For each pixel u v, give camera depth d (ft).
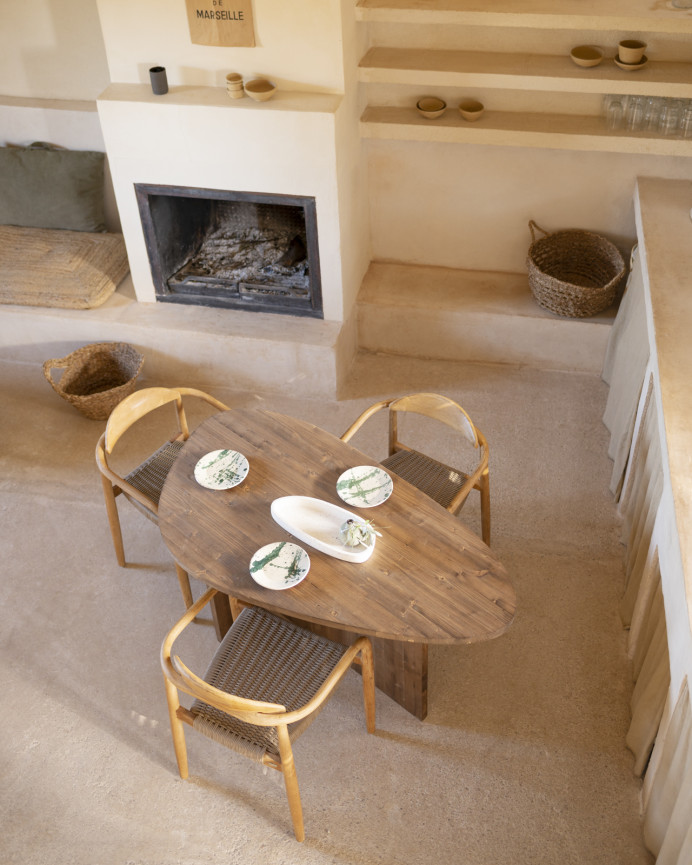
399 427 14.17
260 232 15.26
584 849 9.04
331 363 14.20
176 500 9.83
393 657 9.82
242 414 11.09
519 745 9.95
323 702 8.65
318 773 9.77
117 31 12.79
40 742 10.19
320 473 10.16
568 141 13.28
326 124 12.39
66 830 9.39
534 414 14.21
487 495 11.22
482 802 9.46
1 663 11.02
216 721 8.78
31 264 15.23
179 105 12.68
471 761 9.82
